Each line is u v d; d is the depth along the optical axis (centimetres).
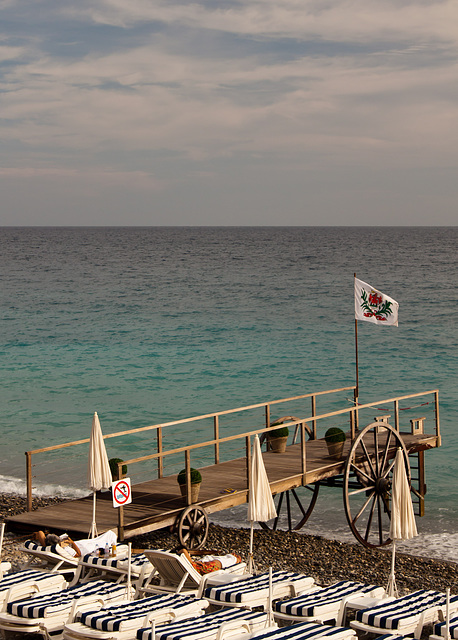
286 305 6181
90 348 4131
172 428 2522
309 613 811
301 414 2688
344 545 1490
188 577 943
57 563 1025
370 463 1531
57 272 10262
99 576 1022
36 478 1991
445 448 2270
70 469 2070
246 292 7325
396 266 11012
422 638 873
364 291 1783
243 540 1510
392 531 925
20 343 4341
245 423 2575
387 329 4766
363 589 889
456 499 1816
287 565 1348
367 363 3628
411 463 2130
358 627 784
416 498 1830
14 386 3173
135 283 8450
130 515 1174
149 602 827
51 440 2383
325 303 6297
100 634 746
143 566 969
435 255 14012
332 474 1481
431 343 4200
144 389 3098
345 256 13850
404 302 6456
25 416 2686
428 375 3362
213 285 8106
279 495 1906
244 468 1500
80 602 824
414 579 1275
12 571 1208
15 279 9094
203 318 5381
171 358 3778
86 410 2767
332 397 2970
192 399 2927
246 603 855
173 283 8394
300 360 3697
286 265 11431
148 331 4750
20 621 798
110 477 1107
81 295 7200
